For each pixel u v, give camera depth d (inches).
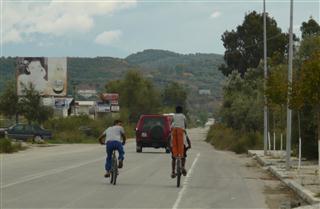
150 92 6530.5
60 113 5032.0
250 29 4355.3
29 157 1958.7
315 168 1462.8
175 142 1083.3
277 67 1786.4
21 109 3909.9
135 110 6338.6
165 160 1818.4
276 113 1991.9
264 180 1262.3
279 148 2496.3
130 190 1012.5
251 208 824.3
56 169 1438.2
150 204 841.5
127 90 6387.8
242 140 2674.7
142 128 2292.1
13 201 854.5
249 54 4370.1
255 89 3447.3
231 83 3725.4
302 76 1134.4
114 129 1120.2
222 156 2230.6
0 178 1200.2
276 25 4357.8
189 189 1045.2
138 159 1865.2
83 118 4352.9
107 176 1117.1
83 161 1744.6
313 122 1710.1
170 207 814.5
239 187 1105.4
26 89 3973.9
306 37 1839.3
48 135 3262.8
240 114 3134.8
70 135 3602.4
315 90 1092.5
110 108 5315.0
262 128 2955.2
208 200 900.6
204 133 6343.5
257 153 2193.7
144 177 1256.2
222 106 3868.1
